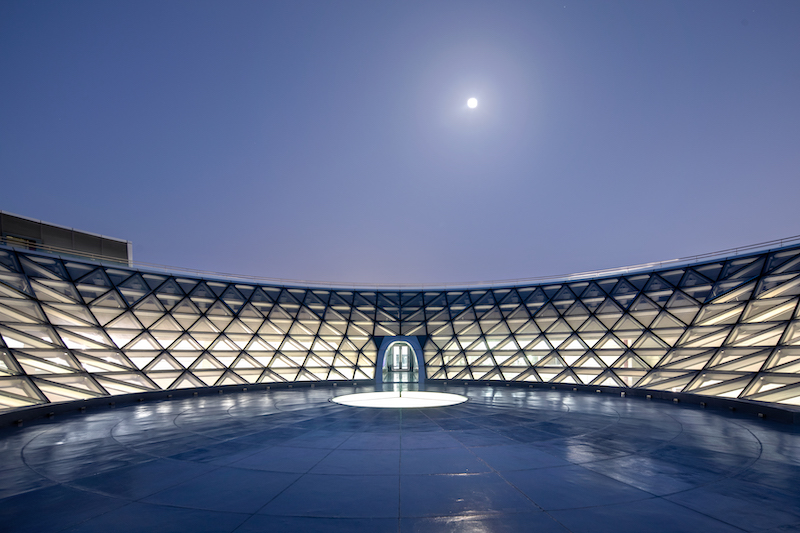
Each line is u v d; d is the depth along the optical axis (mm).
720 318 22969
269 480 8836
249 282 33250
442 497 7809
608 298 29438
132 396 21469
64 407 17844
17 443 12328
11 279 21562
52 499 7824
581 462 10031
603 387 24344
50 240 29594
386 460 10289
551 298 32438
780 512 7062
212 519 6898
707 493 7934
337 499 7754
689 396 19984
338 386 29422
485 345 32625
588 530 6422
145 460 10422
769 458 10336
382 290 38250
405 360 39188
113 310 25344
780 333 19375
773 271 22391
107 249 33062
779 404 16281
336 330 33875
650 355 24641
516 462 10047
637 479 8773
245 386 26625
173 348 26453
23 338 19359
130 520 6879
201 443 12172
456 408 18469
